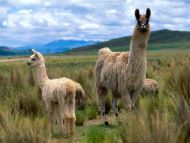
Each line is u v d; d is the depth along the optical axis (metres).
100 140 7.91
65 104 9.11
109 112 13.15
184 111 7.55
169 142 5.70
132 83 10.26
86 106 13.30
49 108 9.77
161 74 17.41
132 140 6.00
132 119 6.77
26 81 15.27
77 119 11.23
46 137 6.61
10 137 6.35
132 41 10.23
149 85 12.92
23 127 6.83
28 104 10.97
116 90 11.06
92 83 15.43
